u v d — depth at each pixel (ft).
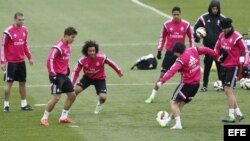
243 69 174.29
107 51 224.94
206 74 167.02
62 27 264.31
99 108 144.97
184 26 159.43
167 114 134.51
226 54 137.08
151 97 155.94
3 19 276.21
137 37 247.50
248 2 320.09
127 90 169.58
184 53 129.39
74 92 136.98
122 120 138.92
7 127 133.39
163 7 309.01
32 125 135.03
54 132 129.29
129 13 294.05
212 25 170.09
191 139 123.44
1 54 147.23
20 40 147.54
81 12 295.07
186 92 130.41
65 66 135.64
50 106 134.82
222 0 325.83
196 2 319.27
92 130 130.62
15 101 157.58
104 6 309.42
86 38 245.04
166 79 129.39
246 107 150.00
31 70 195.31
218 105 151.74
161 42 161.58
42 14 288.92
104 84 144.05
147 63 196.75
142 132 128.88
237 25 268.21
